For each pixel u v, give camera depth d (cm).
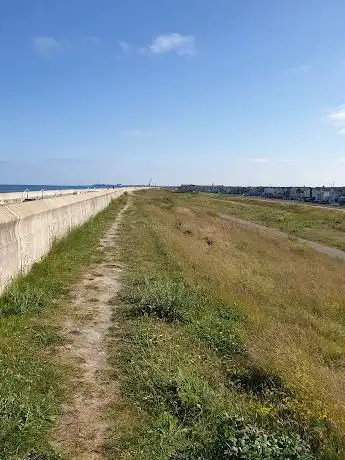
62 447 385
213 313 788
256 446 371
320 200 7300
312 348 712
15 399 432
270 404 482
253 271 1362
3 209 817
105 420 430
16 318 662
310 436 424
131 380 509
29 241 943
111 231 1886
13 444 374
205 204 5697
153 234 1769
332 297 1156
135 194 7394
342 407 473
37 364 523
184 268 1138
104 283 948
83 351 584
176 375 515
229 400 484
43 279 902
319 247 2600
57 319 692
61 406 446
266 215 4475
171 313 746
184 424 438
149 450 389
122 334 650
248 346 645
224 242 1967
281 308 975
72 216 1602
